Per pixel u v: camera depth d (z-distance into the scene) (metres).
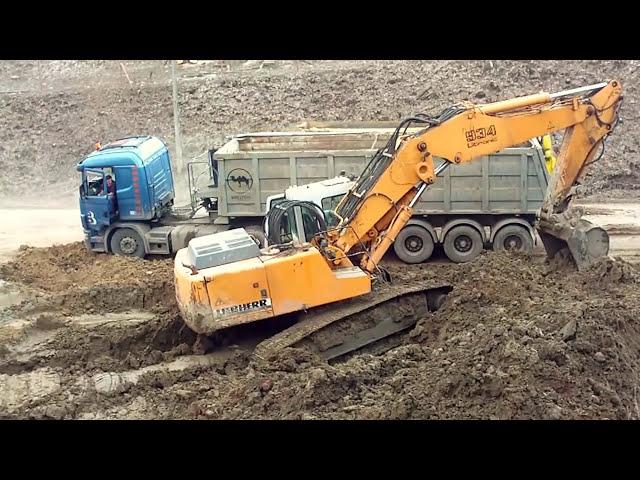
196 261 13.48
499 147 13.95
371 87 27.11
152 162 19.48
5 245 21.06
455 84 26.73
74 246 20.16
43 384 13.29
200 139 26.72
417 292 14.27
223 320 13.26
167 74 29.41
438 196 18.08
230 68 29.47
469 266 15.74
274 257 13.56
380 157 14.02
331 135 19.86
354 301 13.88
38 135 27.66
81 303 16.34
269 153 18.42
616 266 14.49
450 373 11.58
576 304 13.24
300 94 27.41
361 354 13.52
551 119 14.12
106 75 29.70
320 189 15.33
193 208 20.34
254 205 18.81
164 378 13.20
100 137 27.39
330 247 13.77
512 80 26.62
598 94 14.17
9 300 16.56
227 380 13.05
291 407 11.65
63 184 26.20
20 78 30.08
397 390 11.88
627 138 24.17
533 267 15.45
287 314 14.06
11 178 26.44
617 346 12.02
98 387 13.02
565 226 14.88
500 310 13.49
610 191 22.91
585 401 10.88
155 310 16.05
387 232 13.91
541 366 11.27
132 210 19.20
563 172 14.62
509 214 18.19
